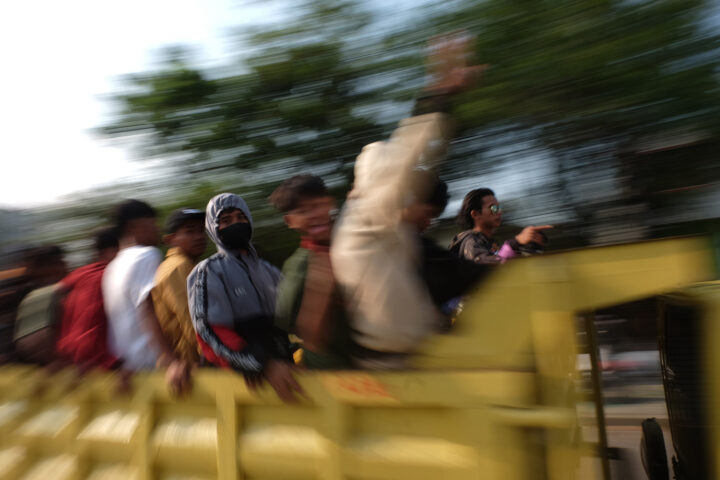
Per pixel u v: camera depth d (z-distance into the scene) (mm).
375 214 2207
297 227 2504
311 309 2352
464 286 2379
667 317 2734
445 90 2232
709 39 3676
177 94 4832
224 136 4730
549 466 1834
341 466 2066
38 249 4531
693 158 3658
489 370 1861
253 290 2850
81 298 3402
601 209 3850
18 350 3779
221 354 2525
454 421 1918
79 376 2861
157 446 2516
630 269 1856
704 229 3645
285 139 4629
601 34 3795
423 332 2211
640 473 3230
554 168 3928
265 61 4699
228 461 2312
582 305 1891
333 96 4598
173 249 3379
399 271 2217
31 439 2943
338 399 2092
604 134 3805
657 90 3633
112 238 3910
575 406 2156
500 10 4043
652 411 3348
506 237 4016
